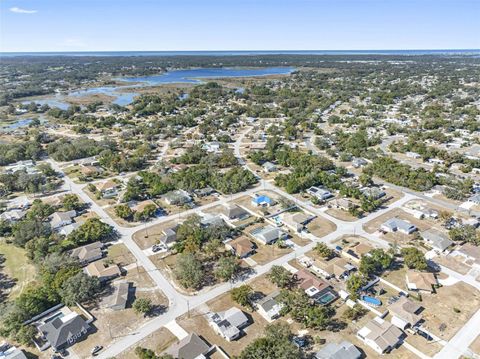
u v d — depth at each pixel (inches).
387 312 2844.5
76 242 3804.1
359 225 4269.2
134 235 4062.5
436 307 2915.8
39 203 4653.1
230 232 4023.1
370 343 2539.4
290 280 3230.8
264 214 4517.7
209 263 3538.4
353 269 3390.7
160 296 3073.3
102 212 4621.1
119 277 3324.3
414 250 3452.3
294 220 4254.4
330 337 2618.1
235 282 3257.9
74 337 2588.6
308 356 2453.2
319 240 3951.8
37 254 3508.9
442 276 3314.5
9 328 2615.7
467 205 4665.4
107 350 2511.1
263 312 2854.3
